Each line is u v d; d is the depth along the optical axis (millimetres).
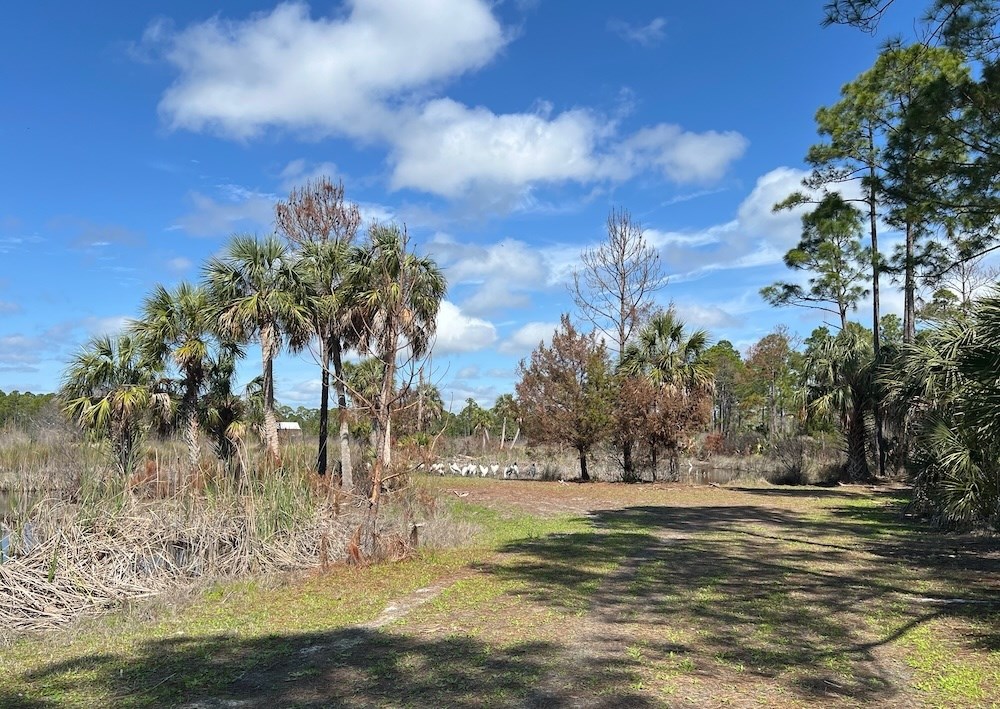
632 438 26875
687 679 4883
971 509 11305
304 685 4785
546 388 27297
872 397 24234
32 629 6477
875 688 4754
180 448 12273
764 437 41188
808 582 8289
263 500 9562
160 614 6914
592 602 7270
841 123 20516
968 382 9469
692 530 13312
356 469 15352
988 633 6078
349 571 9094
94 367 17172
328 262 17422
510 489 23156
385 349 11477
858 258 25766
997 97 8078
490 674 4977
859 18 7223
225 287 17172
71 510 8117
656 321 27516
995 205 8812
